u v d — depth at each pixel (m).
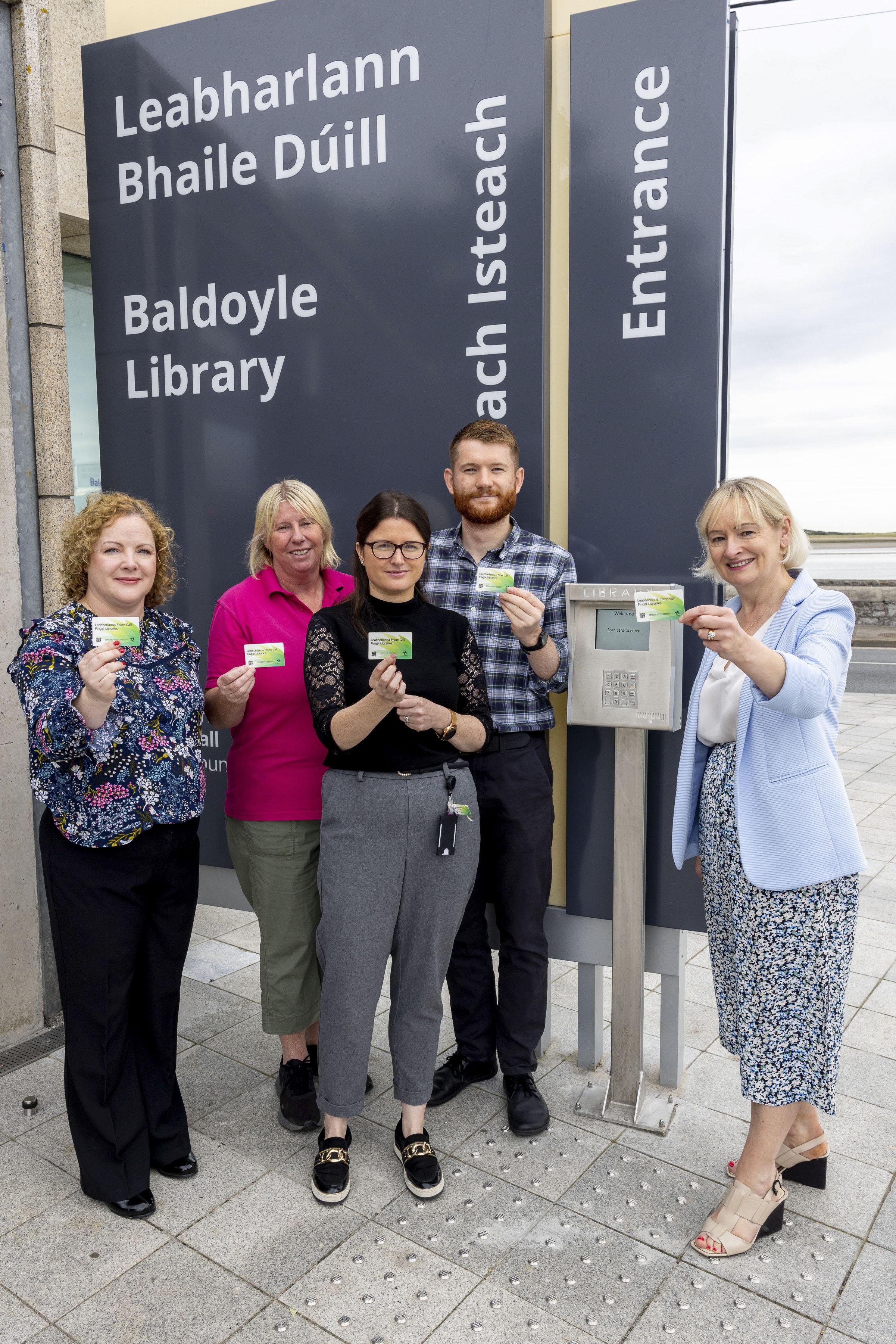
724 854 2.06
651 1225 2.17
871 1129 2.54
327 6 2.73
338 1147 2.31
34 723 1.90
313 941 2.57
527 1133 2.50
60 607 3.09
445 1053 2.96
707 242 2.41
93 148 3.11
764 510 2.02
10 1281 2.01
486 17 2.54
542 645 2.39
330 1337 1.84
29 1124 2.62
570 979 3.62
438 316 2.72
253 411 3.00
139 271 3.11
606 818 2.71
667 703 2.44
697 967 3.70
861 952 3.71
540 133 2.53
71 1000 2.12
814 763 1.97
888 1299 1.94
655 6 2.38
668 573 2.56
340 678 2.17
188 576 3.17
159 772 2.10
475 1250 2.09
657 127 2.42
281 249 2.89
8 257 2.93
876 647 14.36
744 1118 2.61
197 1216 2.21
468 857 2.21
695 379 2.47
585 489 2.62
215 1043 3.06
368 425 2.85
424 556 2.16
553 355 2.64
